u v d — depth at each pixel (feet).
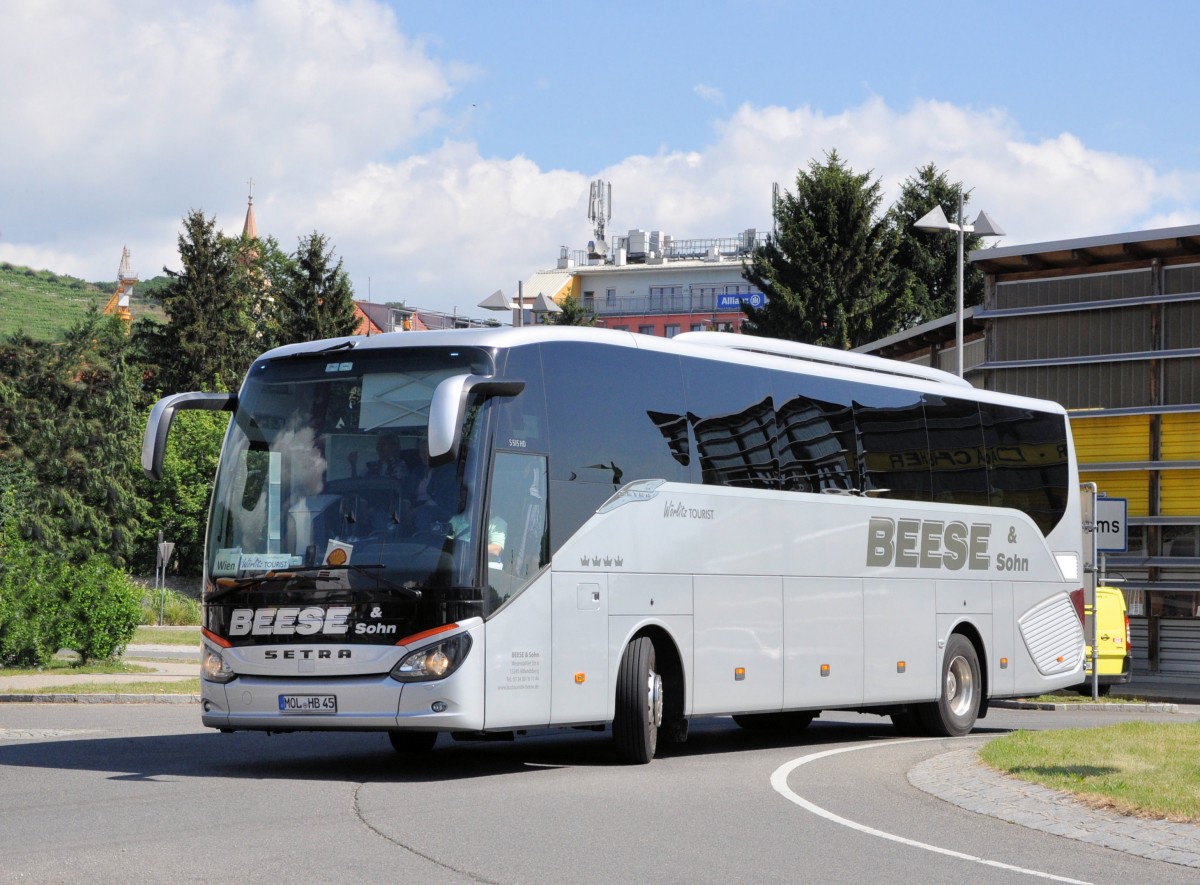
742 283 437.58
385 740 58.49
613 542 48.91
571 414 47.93
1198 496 107.96
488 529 44.32
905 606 63.31
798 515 57.67
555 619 46.42
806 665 57.62
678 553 51.62
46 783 41.11
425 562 43.52
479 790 40.98
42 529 215.72
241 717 44.57
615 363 50.16
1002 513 69.62
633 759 49.67
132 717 68.49
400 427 45.01
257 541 45.27
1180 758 46.85
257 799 37.96
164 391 293.02
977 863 30.91
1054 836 34.86
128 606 101.91
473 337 46.24
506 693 44.55
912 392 65.10
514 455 45.55
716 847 32.04
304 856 29.58
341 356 46.52
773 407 57.21
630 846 31.86
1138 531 110.63
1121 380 111.45
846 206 229.04
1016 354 116.37
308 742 56.54
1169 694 99.55
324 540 44.50
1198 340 108.78
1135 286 111.45
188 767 45.96
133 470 258.16
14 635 96.89
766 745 59.93
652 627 50.93
